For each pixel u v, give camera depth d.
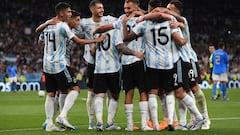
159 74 18.75
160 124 19.83
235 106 32.81
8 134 18.20
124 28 18.70
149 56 18.62
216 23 109.75
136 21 18.58
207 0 114.25
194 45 96.75
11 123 22.59
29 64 75.31
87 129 19.61
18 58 75.69
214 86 40.50
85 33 20.30
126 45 19.27
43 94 46.28
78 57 78.75
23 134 18.08
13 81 59.94
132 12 19.17
